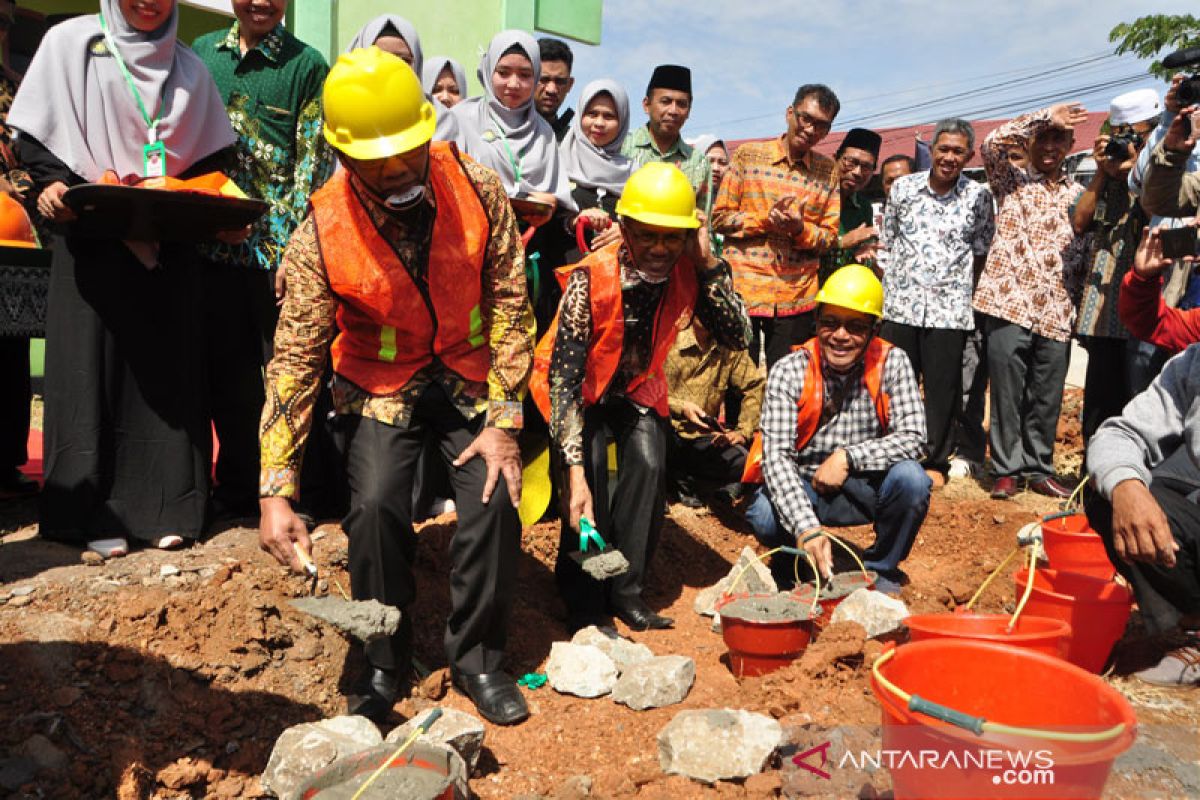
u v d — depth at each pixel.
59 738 2.62
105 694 2.77
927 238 5.78
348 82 2.46
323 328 2.76
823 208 5.50
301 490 4.10
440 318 2.83
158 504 3.60
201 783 2.63
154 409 3.56
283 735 2.58
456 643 3.07
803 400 3.93
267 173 3.86
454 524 4.04
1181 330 3.74
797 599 3.46
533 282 3.91
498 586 2.93
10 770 2.46
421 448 3.00
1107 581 3.32
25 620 2.92
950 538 5.18
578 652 3.28
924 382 5.93
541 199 4.53
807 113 5.25
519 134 4.71
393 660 3.03
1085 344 5.95
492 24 8.28
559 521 4.45
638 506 3.73
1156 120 5.41
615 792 2.60
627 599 3.84
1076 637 3.18
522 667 3.43
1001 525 5.29
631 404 3.74
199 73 3.54
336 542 3.79
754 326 5.57
